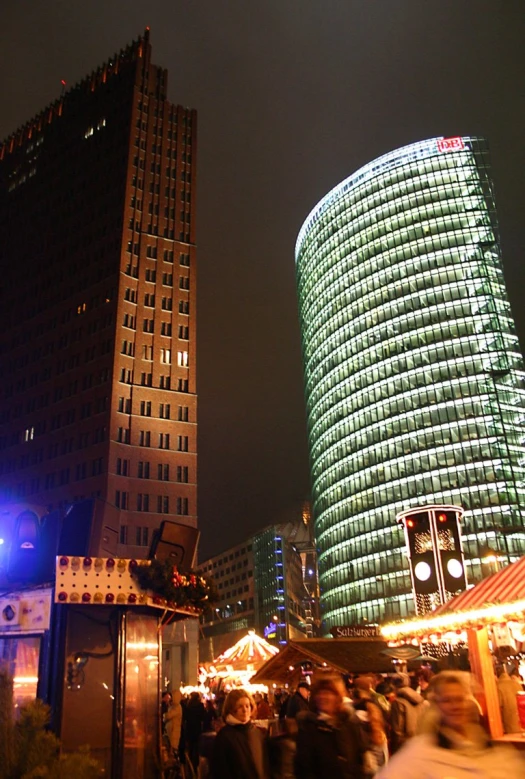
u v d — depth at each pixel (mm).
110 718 14383
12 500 106000
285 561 191500
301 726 8000
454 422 130500
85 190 121688
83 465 98938
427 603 41094
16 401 114562
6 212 136125
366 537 134125
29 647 15227
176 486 99250
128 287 108188
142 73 125562
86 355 107125
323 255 169625
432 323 140375
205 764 14781
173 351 107625
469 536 119562
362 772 7820
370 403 143625
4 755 8766
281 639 177250
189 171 122625
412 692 15117
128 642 15195
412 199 153500
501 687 19281
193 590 16109
